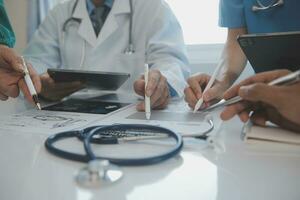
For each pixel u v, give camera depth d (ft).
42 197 1.02
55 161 1.33
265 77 1.62
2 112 2.40
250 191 1.05
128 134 1.62
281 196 1.01
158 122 1.97
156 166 1.25
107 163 1.10
